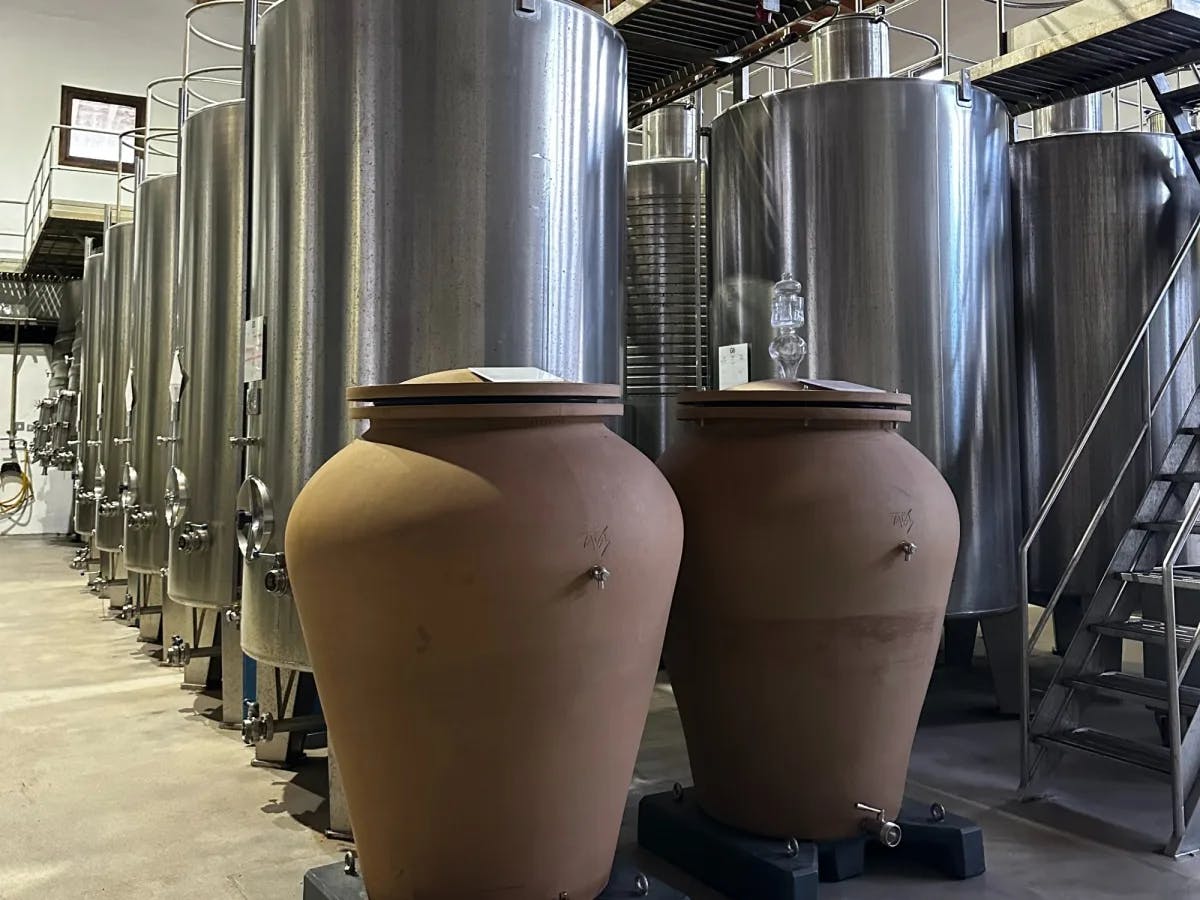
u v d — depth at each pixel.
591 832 1.79
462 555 1.58
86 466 7.52
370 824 1.77
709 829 2.28
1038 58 4.03
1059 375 4.12
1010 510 3.63
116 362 6.04
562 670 1.65
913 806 2.40
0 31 10.95
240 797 2.85
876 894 2.16
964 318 3.48
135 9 11.45
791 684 2.13
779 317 2.96
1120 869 2.32
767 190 3.59
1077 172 4.10
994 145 3.61
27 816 2.69
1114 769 3.10
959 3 8.16
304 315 2.53
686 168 4.58
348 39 2.45
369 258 2.43
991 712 3.82
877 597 2.11
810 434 2.16
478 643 1.60
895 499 2.12
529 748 1.67
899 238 3.40
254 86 2.80
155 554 4.73
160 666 4.68
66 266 11.14
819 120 3.46
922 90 3.41
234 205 3.59
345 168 2.45
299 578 1.74
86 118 11.30
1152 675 3.78
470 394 1.68
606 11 4.23
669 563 1.79
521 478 1.64
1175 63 4.00
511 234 2.45
